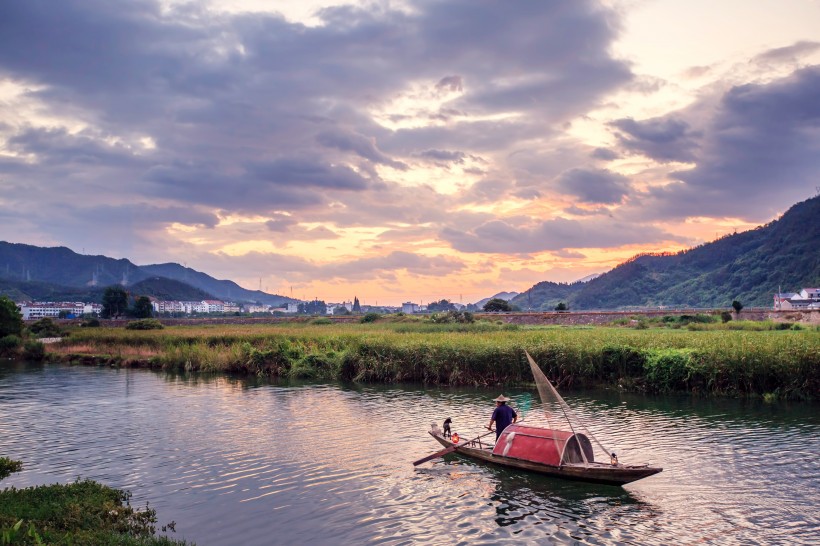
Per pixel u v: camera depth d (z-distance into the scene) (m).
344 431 22.30
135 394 33.28
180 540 12.03
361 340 41.28
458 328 67.50
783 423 21.77
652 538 11.74
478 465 17.33
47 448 20.56
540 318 84.12
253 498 14.76
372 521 13.04
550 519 12.89
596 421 22.97
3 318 67.00
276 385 35.91
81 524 11.76
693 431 20.81
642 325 70.88
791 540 11.49
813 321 70.81
